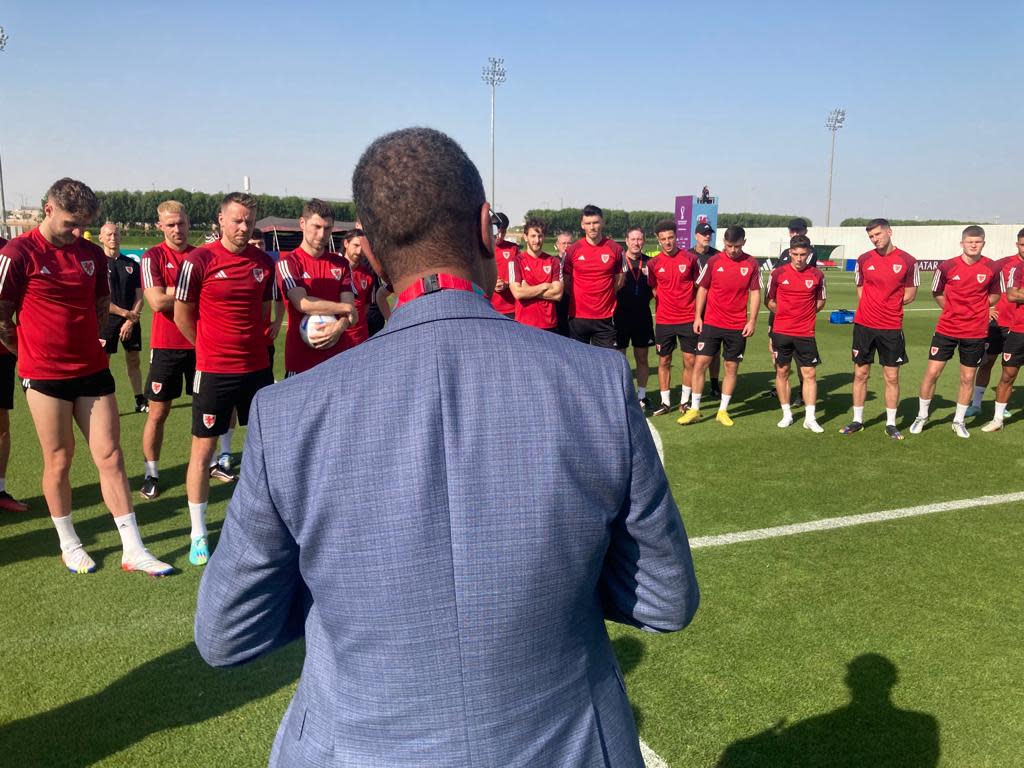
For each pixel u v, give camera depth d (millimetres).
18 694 2949
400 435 933
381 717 936
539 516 927
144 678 3074
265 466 958
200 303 4207
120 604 3709
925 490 5453
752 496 5320
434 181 1024
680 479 5742
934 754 2604
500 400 952
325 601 969
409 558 912
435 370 957
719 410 7723
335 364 1007
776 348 7367
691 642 3346
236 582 999
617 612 1116
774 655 3236
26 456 6219
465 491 918
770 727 2752
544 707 958
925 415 7184
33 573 4055
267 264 4434
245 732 2738
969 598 3754
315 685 1018
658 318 8086
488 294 1134
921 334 14633
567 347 1030
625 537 1036
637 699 2924
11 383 4934
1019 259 6898
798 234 7129
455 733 922
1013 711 2840
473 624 915
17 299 3766
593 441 965
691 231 30422
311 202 5016
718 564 4156
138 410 7957
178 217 5375
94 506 5102
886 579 3965
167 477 5754
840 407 8445
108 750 2629
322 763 964
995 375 10531
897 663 3168
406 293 1047
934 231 45375
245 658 1089
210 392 4211
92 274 3998
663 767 2543
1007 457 6359
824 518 4867
